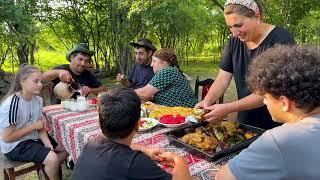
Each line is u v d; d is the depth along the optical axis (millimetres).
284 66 804
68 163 2918
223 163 1482
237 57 2014
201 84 3297
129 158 1140
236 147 1503
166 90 2787
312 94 775
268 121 1949
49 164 2285
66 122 2248
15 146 2324
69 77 2916
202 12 7699
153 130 2008
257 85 865
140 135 1915
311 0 5906
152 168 1152
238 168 811
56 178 2354
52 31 8000
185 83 2846
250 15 1732
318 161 723
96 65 8422
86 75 3420
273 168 756
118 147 1180
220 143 1568
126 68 7695
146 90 2768
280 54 842
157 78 2766
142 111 2320
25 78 2297
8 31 5668
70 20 7953
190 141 1603
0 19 5090
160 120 2109
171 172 1364
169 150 1654
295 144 746
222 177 841
